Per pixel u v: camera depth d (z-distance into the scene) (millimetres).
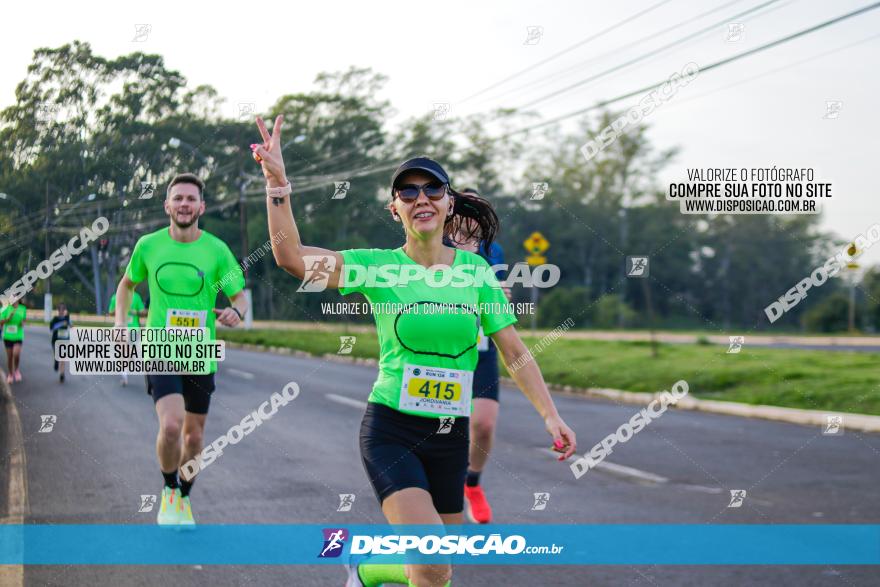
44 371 12172
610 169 33188
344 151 28516
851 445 7980
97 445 6816
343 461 6707
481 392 4844
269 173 2736
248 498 5367
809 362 14242
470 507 4957
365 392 12156
